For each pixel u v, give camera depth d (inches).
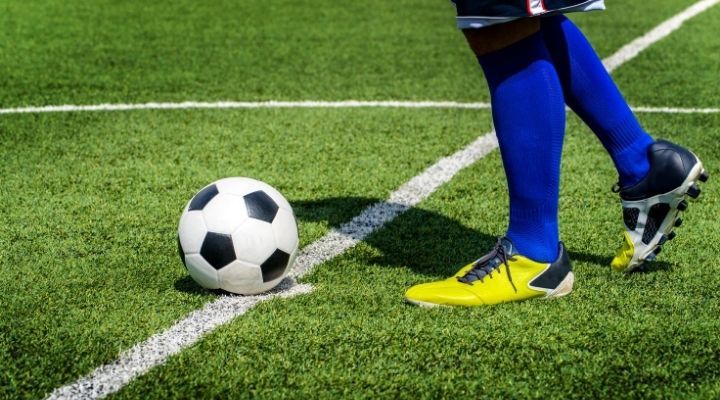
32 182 165.6
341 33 306.3
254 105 219.3
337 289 117.0
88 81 243.9
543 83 105.7
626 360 96.9
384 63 263.7
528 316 107.5
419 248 133.7
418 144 188.7
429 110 215.0
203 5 358.0
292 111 213.8
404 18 332.2
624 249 119.3
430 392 91.0
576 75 111.7
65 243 135.9
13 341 103.1
